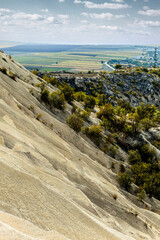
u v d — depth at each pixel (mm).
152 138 86750
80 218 14852
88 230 14336
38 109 53031
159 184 57594
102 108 92250
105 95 133125
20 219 9250
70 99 89062
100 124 79812
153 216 41938
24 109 43906
